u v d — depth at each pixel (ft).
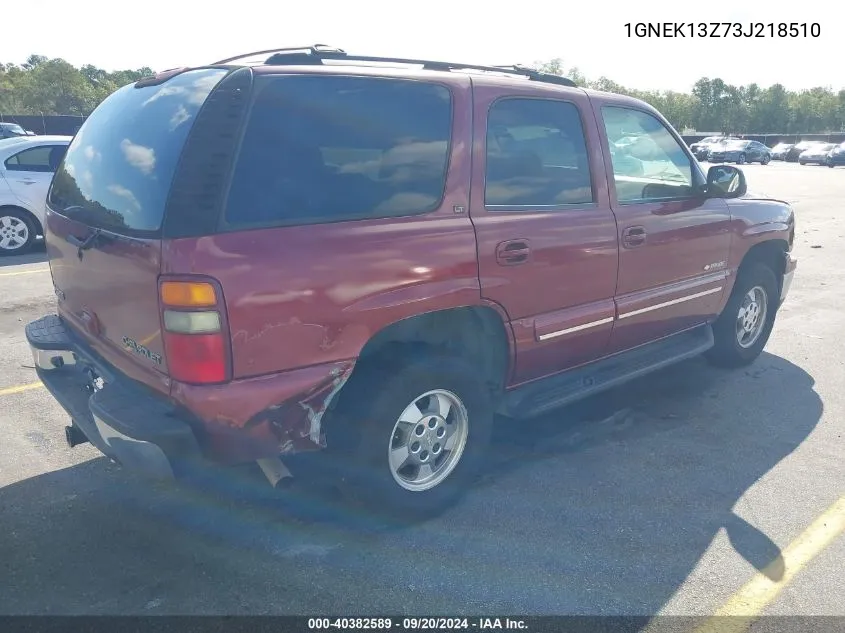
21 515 11.04
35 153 33.55
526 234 11.33
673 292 14.61
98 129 11.40
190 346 8.38
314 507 11.24
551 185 12.06
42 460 12.85
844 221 47.73
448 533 10.75
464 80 11.04
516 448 13.61
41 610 8.89
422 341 11.00
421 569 9.87
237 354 8.56
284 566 9.89
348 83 9.81
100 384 10.66
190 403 8.53
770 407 15.76
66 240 10.80
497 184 11.18
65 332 11.84
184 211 8.38
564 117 12.42
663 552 10.29
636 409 15.60
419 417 10.66
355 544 10.44
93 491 11.80
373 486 10.35
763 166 127.13
